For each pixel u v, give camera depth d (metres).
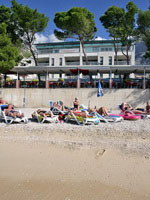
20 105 16.94
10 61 15.92
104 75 34.22
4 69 16.34
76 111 9.38
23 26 19.14
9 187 3.36
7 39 16.89
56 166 4.27
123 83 16.41
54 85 16.97
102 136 6.76
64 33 22.52
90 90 15.92
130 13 18.75
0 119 9.55
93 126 8.14
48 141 6.15
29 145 5.81
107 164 4.36
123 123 8.85
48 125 8.36
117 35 20.86
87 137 6.64
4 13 18.73
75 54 40.38
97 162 4.49
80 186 3.40
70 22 20.02
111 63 38.16
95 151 5.22
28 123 8.88
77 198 3.00
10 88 17.16
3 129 7.73
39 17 19.67
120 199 2.99
